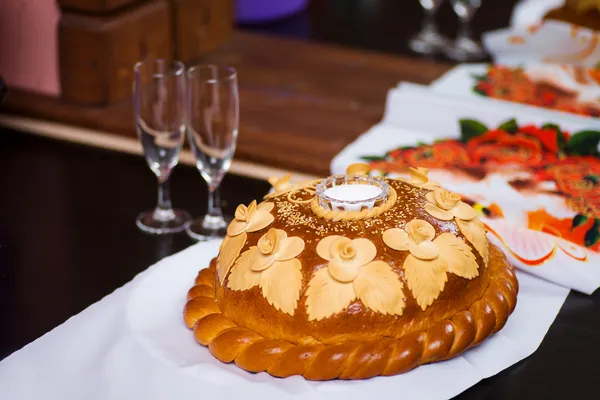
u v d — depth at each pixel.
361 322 0.77
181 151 1.36
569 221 1.12
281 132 1.41
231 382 0.77
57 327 0.90
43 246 1.13
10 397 0.81
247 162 1.34
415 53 1.89
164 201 1.20
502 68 1.56
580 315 0.95
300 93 1.59
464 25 1.95
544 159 1.30
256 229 0.84
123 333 0.85
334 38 2.00
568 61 1.66
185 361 0.80
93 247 1.13
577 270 0.99
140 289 0.91
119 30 1.48
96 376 0.81
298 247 0.80
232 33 1.84
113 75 1.50
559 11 1.69
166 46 1.62
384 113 1.50
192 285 0.93
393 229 0.82
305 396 0.74
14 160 1.40
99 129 1.44
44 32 1.52
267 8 2.09
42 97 1.54
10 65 1.57
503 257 0.93
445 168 1.27
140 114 1.10
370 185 0.88
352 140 1.39
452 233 0.84
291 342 0.79
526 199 1.17
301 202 0.87
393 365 0.77
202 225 1.17
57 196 1.27
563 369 0.86
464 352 0.85
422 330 0.80
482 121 1.36
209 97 1.07
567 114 1.38
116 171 1.36
